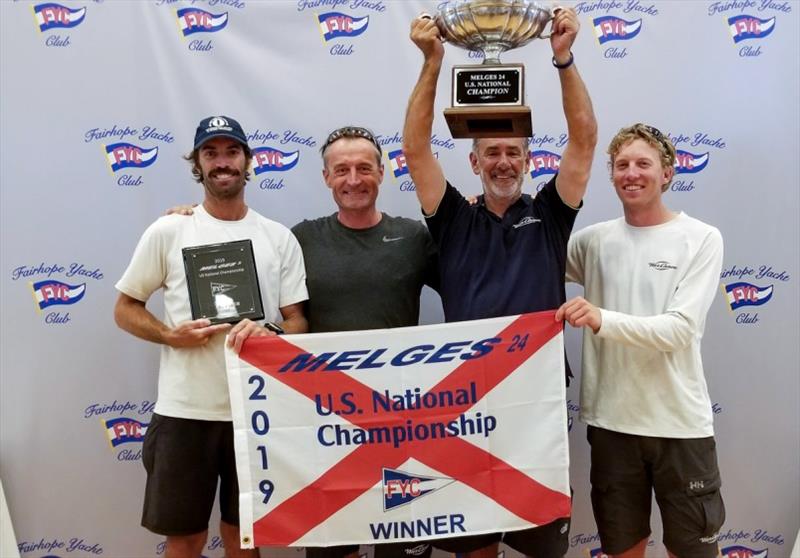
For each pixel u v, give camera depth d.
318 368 1.95
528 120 1.81
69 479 2.53
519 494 1.95
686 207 2.54
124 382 2.53
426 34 1.82
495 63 1.83
